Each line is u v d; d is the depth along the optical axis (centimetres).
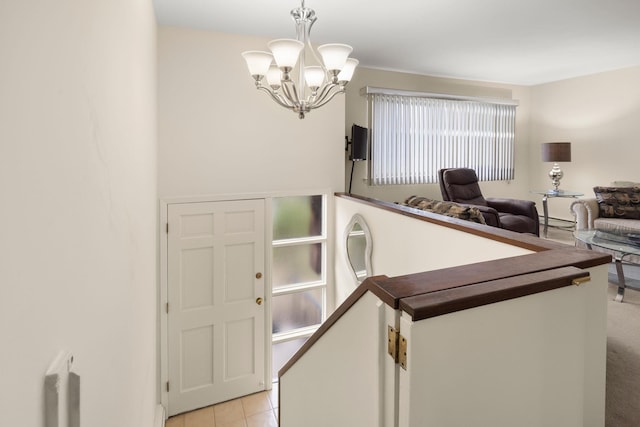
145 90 200
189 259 326
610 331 246
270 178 349
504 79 565
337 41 370
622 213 447
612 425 163
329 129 371
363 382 95
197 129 318
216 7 277
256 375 358
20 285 49
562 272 97
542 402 94
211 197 328
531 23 332
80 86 74
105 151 95
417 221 238
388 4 287
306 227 379
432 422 79
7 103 45
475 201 495
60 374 60
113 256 106
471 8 297
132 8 145
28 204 51
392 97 496
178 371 329
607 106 523
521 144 617
